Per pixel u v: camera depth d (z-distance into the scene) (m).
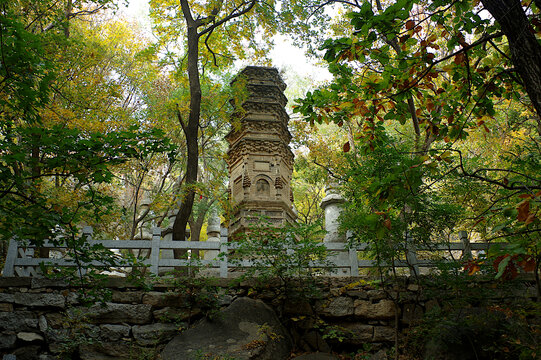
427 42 6.32
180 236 13.06
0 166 6.35
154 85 21.89
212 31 17.05
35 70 6.83
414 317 9.96
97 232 15.99
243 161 17.41
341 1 14.42
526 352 7.59
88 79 15.42
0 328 9.07
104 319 9.57
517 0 5.42
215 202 21.64
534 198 4.35
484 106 7.12
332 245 10.89
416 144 11.13
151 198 20.27
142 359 9.12
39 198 6.91
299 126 20.48
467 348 8.70
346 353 9.98
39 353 9.03
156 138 6.63
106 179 6.67
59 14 15.20
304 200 28.11
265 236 10.48
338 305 10.25
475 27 6.33
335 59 6.45
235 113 18.28
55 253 17.03
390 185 5.68
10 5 13.25
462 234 10.66
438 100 7.30
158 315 9.76
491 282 9.93
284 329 9.92
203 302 10.00
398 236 9.58
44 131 6.19
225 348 9.05
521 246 4.24
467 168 11.34
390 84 6.71
